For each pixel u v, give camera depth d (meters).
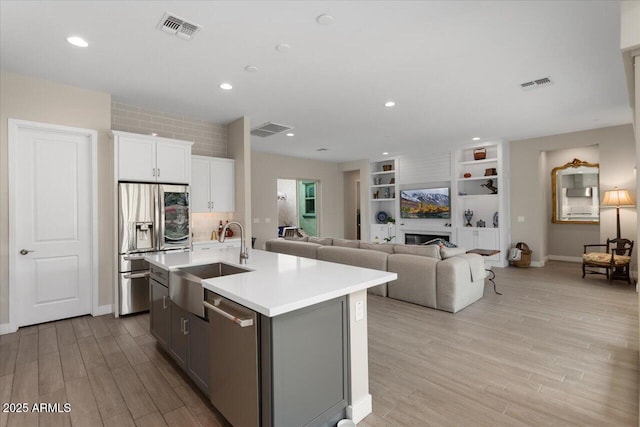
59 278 3.52
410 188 8.20
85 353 2.73
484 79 3.49
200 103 4.21
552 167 7.07
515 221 6.72
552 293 4.49
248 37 2.62
